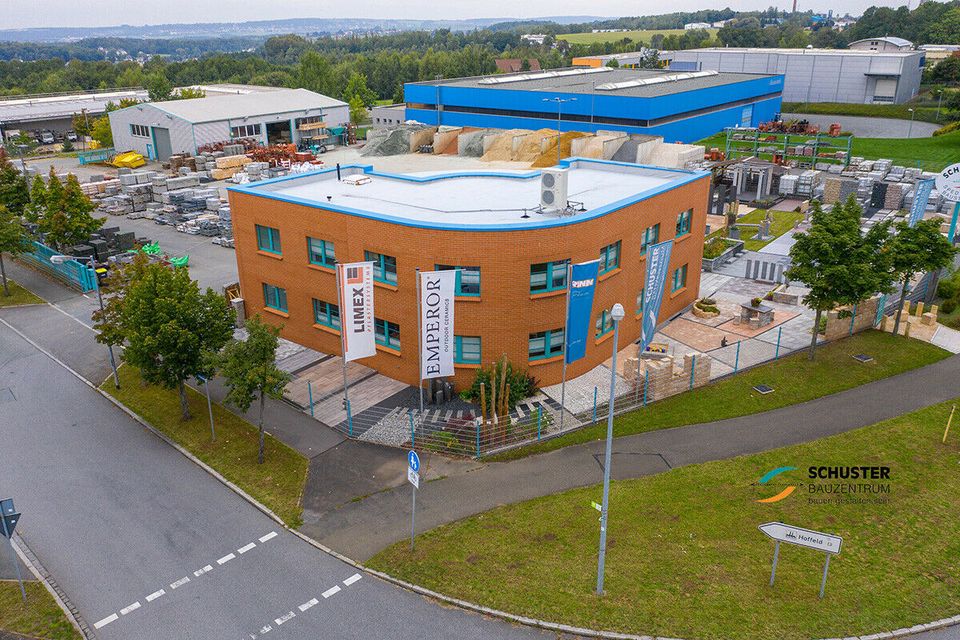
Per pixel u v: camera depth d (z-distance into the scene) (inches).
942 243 1398.9
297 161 3587.6
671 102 3565.5
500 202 1397.6
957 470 1027.3
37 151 4539.9
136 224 2632.9
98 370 1445.6
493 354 1250.0
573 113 3732.8
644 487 1005.2
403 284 1253.7
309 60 6338.6
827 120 4763.8
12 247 1872.5
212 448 1146.7
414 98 4448.8
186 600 823.7
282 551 904.9
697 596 795.4
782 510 946.1
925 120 4557.1
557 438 1139.3
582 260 1245.1
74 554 906.1
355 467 1080.8
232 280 1988.2
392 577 848.3
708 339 1494.8
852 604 781.3
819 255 1312.7
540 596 804.6
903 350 1421.0
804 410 1206.3
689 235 1598.2
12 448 1162.0
